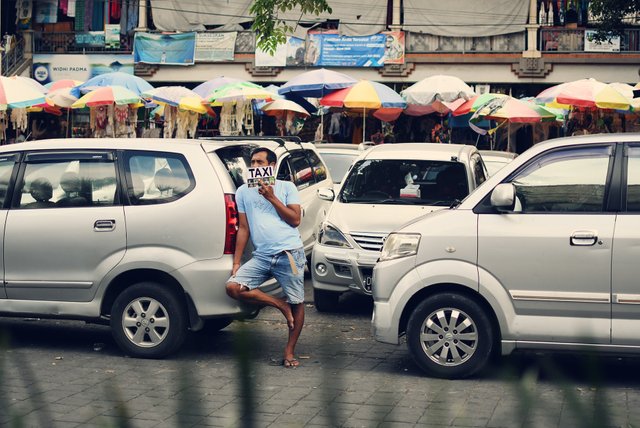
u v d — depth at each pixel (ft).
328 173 51.98
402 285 27.20
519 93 112.78
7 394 23.80
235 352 5.74
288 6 69.92
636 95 72.90
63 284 30.27
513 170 27.09
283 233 28.68
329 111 85.51
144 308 29.71
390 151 41.65
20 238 30.58
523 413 6.26
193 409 6.54
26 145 31.58
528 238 26.13
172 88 73.26
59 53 119.03
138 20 118.01
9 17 120.78
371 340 33.42
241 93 69.97
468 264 26.58
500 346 26.81
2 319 37.70
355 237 38.32
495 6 111.14
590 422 5.25
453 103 79.15
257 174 28.55
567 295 25.84
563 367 27.63
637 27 108.47
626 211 25.89
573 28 110.11
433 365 26.89
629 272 25.40
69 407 23.45
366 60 113.09
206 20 116.78
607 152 26.45
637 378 27.12
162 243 29.40
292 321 28.68
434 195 39.68
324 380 7.03
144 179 30.04
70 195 30.58
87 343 32.63
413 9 112.88
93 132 73.61
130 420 6.07
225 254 29.12
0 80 63.52
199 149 29.96
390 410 7.17
